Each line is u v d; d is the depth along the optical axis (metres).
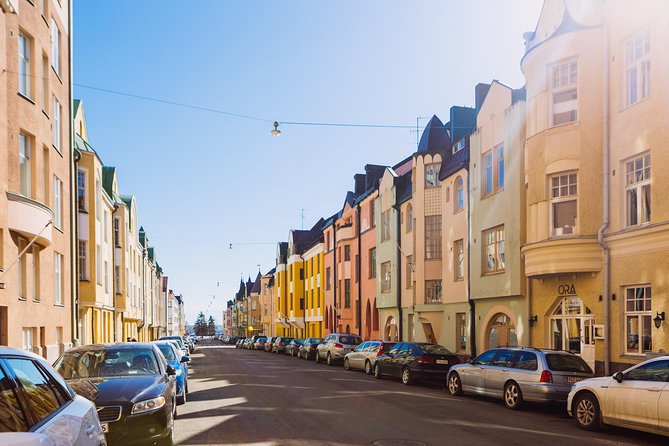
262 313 93.88
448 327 25.66
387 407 13.16
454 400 14.93
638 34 14.95
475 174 22.95
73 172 24.16
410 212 30.72
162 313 90.50
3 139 15.92
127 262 40.22
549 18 19.45
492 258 21.66
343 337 31.11
